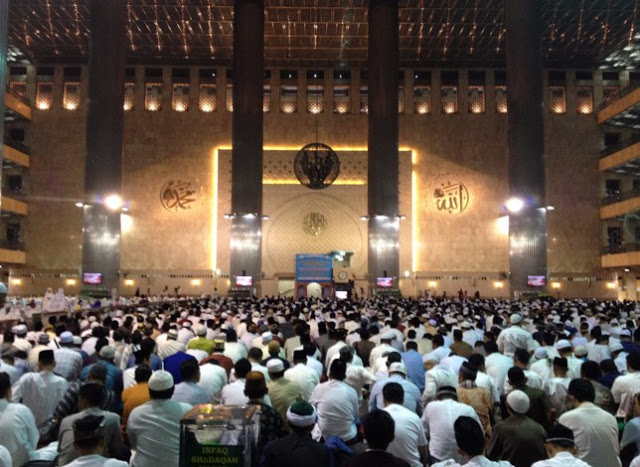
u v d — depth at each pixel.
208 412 3.80
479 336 10.79
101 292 32.22
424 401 5.98
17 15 38.75
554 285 43.19
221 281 43.03
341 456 4.89
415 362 7.56
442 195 44.06
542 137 33.19
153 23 40.16
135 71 44.62
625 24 40.03
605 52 43.91
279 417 4.81
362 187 44.22
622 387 5.99
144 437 4.45
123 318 13.96
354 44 42.66
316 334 12.32
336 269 43.19
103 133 32.94
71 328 10.76
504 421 4.80
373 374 7.03
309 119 44.62
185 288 42.97
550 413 5.72
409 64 45.16
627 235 43.03
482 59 44.84
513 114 33.38
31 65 44.34
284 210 44.09
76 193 43.28
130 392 5.66
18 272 42.53
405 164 44.31
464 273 43.41
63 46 42.78
